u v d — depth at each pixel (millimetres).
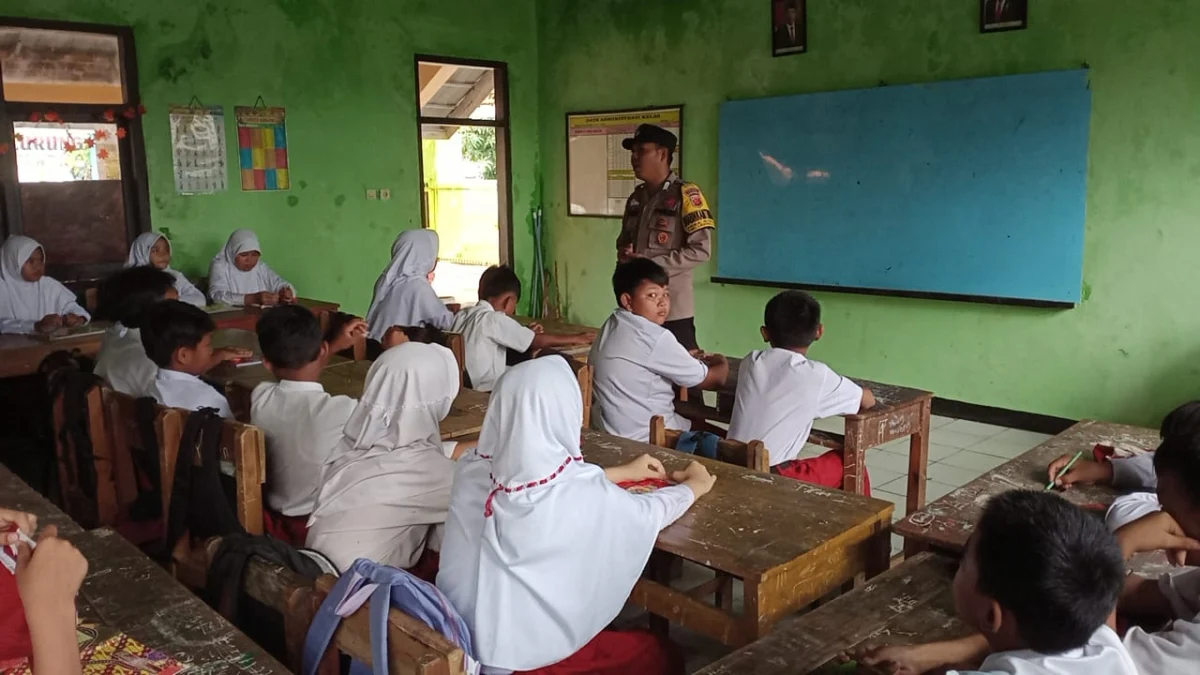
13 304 4508
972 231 4688
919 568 1585
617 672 1623
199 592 2012
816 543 1683
